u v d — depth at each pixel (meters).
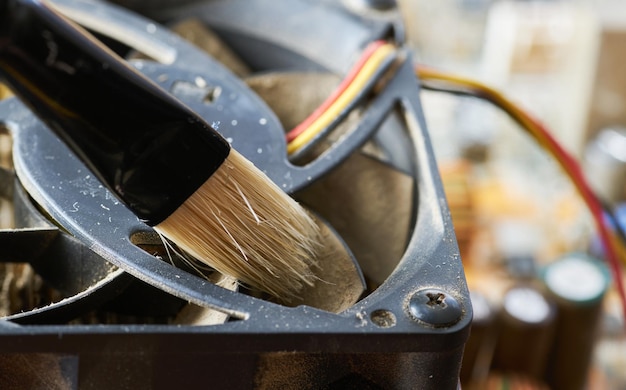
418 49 1.81
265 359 0.46
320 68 0.82
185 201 0.48
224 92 0.66
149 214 0.47
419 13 1.83
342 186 0.66
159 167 0.46
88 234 0.52
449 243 0.53
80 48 0.41
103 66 0.42
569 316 1.19
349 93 0.67
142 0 0.88
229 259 0.51
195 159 0.46
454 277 0.50
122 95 0.43
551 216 1.57
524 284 1.25
